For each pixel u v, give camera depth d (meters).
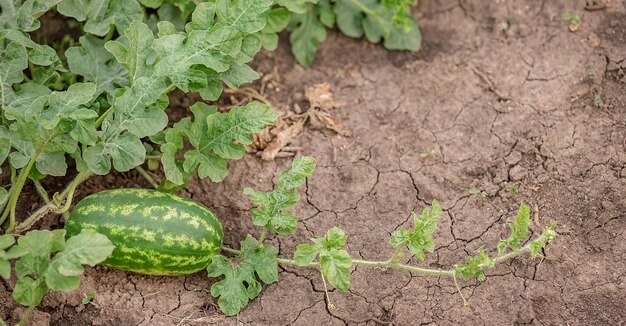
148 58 2.22
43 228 2.29
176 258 2.15
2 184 2.32
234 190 2.38
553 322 2.22
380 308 2.24
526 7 2.62
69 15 2.32
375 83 2.55
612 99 2.47
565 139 2.42
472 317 2.22
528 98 2.49
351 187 2.39
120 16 2.34
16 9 2.31
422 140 2.45
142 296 2.23
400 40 2.58
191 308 2.23
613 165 2.38
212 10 2.21
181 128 2.23
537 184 2.37
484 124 2.46
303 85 2.54
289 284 2.26
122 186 2.37
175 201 2.17
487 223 2.33
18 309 2.21
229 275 2.20
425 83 2.54
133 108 2.19
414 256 2.30
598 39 2.55
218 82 2.28
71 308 2.22
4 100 2.24
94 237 2.04
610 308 2.22
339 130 2.46
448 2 2.64
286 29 2.58
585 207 2.33
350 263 2.07
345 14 2.59
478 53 2.57
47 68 2.38
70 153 2.25
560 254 2.28
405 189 2.39
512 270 2.27
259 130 2.22
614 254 2.28
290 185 2.18
